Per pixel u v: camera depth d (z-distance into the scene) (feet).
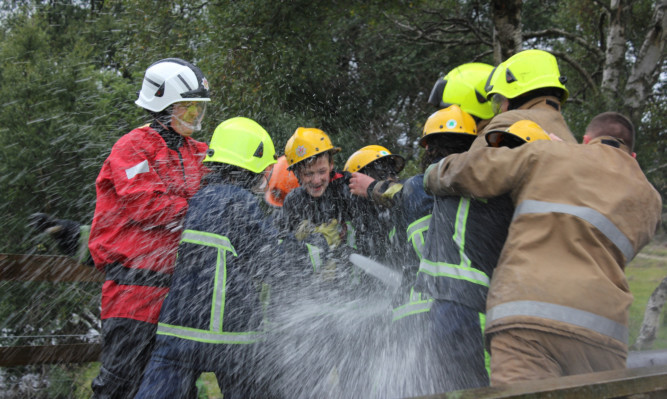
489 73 10.85
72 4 46.34
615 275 7.13
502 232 8.11
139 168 9.08
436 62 56.08
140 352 8.97
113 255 9.03
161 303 9.10
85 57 38.32
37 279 13.08
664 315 20.48
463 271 8.07
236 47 33.27
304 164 10.88
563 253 7.18
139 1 36.37
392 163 12.00
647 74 32.71
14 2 42.93
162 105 9.56
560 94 9.38
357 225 10.94
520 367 6.94
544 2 55.11
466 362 7.92
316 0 36.22
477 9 53.36
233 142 9.36
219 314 8.36
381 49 53.26
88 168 32.24
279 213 11.73
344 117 35.94
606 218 7.20
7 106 33.94
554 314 6.90
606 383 5.74
